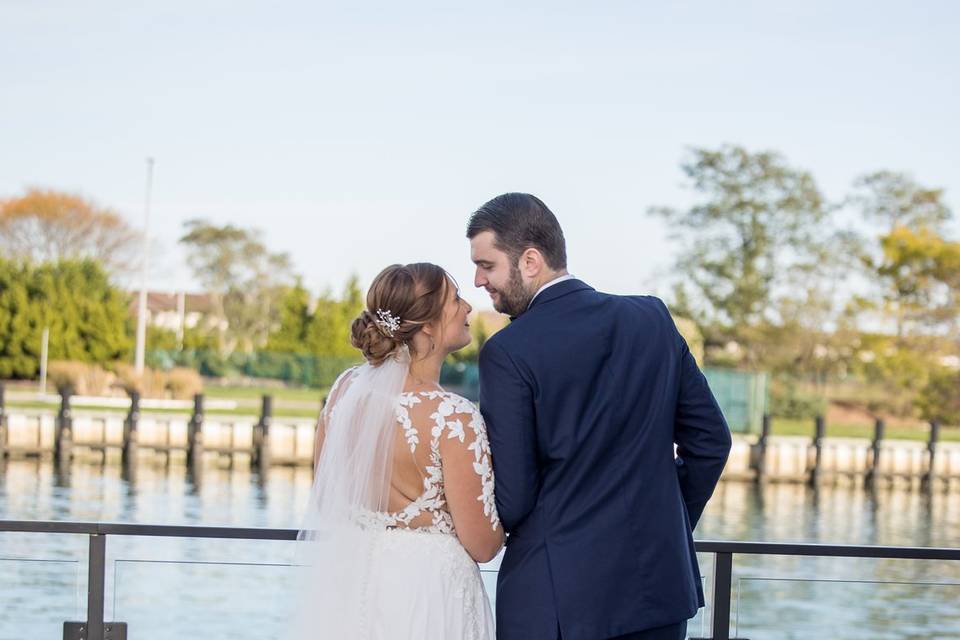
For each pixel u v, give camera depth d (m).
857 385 38.69
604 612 2.27
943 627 3.08
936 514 25.36
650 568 2.31
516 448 2.29
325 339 43.53
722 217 38.66
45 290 37.97
